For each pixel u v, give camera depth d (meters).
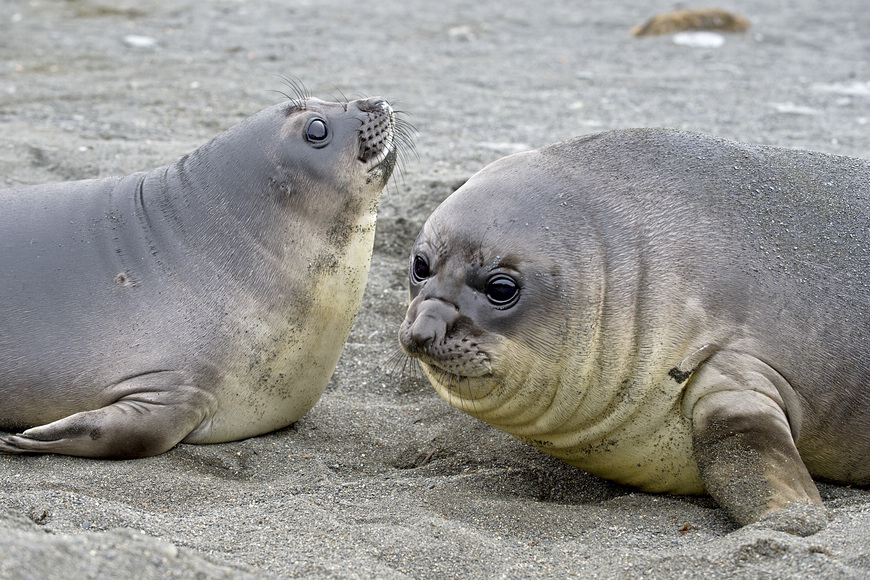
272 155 14.44
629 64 37.69
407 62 36.66
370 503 11.58
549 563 10.00
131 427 12.82
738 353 11.28
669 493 12.32
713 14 44.03
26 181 21.22
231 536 10.30
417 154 24.69
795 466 10.66
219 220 14.23
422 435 14.23
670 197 11.91
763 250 11.66
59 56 34.50
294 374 14.13
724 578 9.25
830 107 30.81
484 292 11.35
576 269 11.36
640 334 11.38
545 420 12.06
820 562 9.19
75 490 11.81
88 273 13.80
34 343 13.40
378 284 18.77
